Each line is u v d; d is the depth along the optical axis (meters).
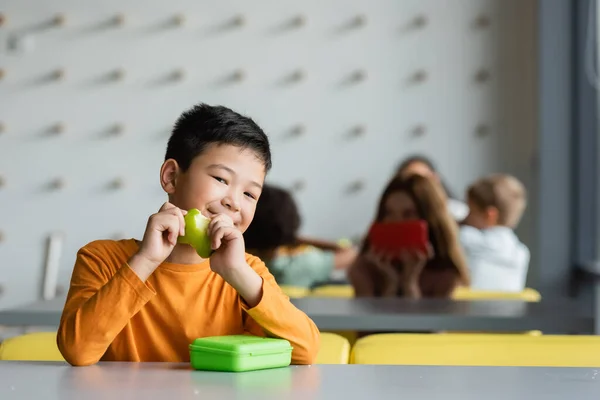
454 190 5.00
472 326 2.16
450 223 2.89
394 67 5.03
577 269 4.71
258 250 3.06
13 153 4.98
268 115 5.02
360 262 2.93
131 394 0.95
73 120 4.99
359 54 5.03
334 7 5.02
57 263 4.88
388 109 5.02
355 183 5.02
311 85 5.02
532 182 4.96
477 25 5.00
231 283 1.24
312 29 5.02
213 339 1.15
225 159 1.31
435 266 2.87
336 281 4.16
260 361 1.13
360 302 2.48
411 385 1.01
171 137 1.39
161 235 1.21
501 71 4.99
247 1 5.02
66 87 4.99
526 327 2.15
